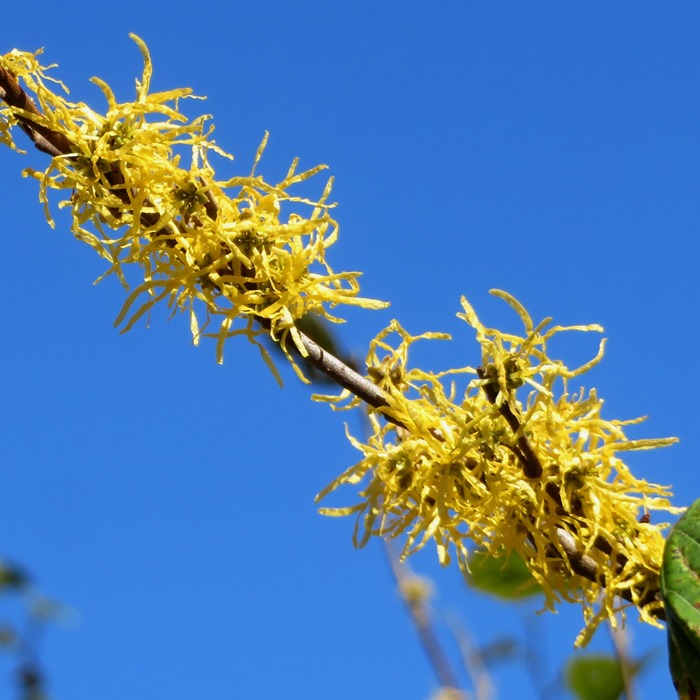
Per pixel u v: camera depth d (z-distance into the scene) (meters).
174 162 2.53
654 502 2.58
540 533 2.55
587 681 2.92
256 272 2.55
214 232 2.52
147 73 2.59
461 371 2.63
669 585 2.07
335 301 2.58
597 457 2.59
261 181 2.57
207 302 2.53
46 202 2.54
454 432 2.55
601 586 2.56
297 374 2.48
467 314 2.52
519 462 2.56
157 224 2.49
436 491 2.61
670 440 2.59
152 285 2.55
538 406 2.50
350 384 2.55
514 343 2.50
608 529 2.55
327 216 2.58
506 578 3.01
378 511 2.70
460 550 2.64
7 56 2.53
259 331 2.54
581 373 2.51
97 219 2.57
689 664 2.04
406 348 2.67
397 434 2.74
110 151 2.52
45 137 2.54
